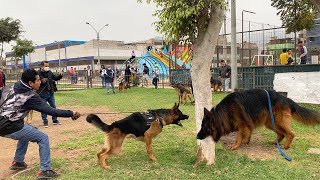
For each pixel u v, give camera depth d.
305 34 19.55
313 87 12.70
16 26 40.59
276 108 6.56
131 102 15.20
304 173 5.06
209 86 5.84
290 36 19.25
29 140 5.20
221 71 18.62
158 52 36.81
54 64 78.31
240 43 20.97
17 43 43.62
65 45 78.81
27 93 5.02
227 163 5.65
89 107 14.30
